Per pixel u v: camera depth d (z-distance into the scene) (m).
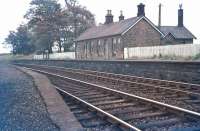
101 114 8.59
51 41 68.19
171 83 15.58
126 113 8.91
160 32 44.06
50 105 9.83
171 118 8.10
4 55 115.31
